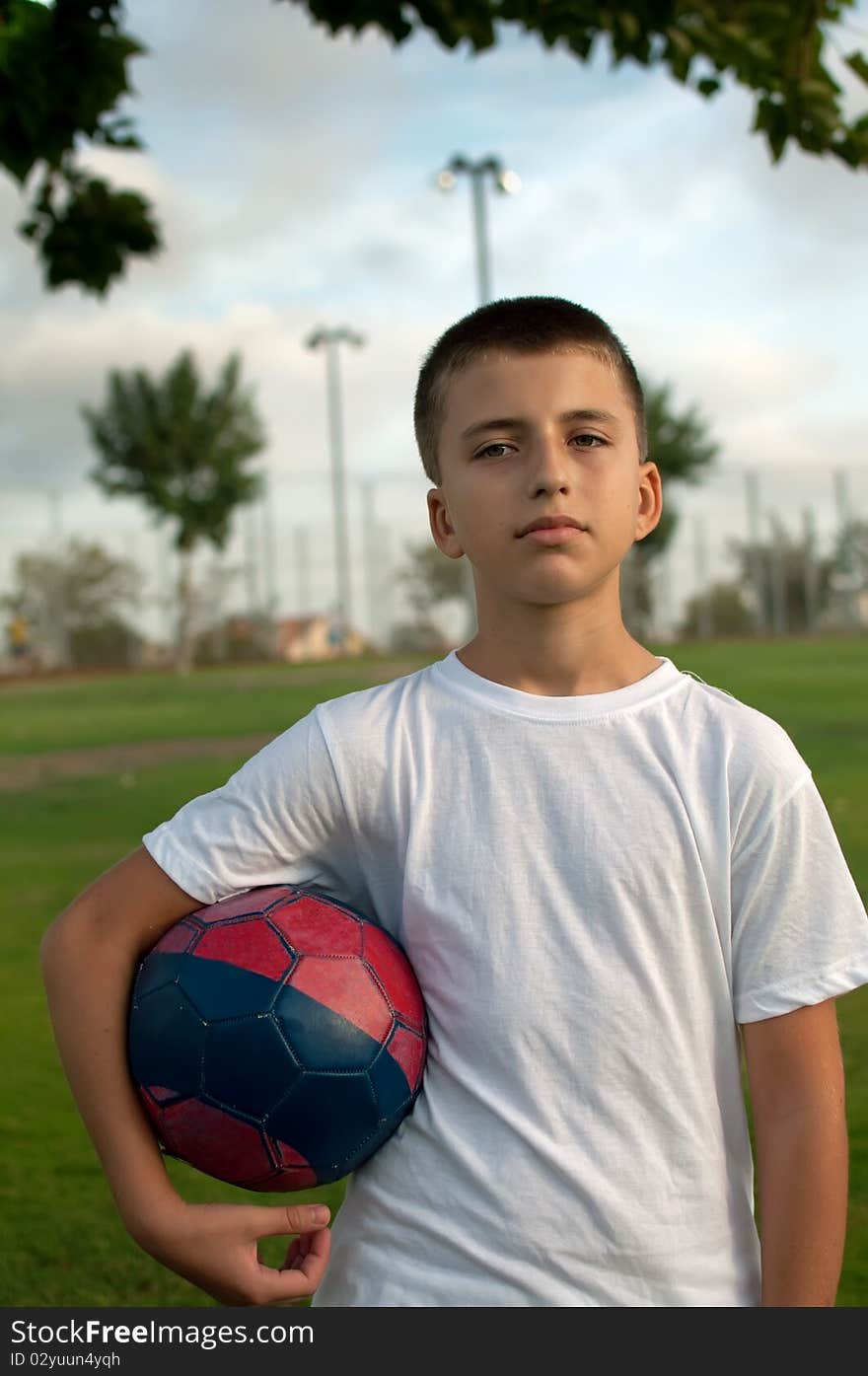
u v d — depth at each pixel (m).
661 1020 1.28
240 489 35.31
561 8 4.50
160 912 1.40
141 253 5.25
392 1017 1.34
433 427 1.43
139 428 34.47
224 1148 1.33
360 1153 1.34
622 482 1.37
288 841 1.39
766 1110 1.31
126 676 32.84
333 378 37.41
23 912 5.70
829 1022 1.33
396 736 1.39
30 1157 3.06
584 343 1.36
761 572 40.81
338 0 4.55
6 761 12.37
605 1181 1.25
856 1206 2.59
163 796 9.48
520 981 1.29
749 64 4.44
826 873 1.33
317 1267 1.34
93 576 37.03
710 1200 1.29
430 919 1.34
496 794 1.34
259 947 1.34
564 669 1.39
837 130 4.47
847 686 17.17
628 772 1.33
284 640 39.09
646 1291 1.24
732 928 1.32
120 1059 1.37
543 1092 1.27
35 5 3.96
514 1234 1.24
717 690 1.41
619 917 1.29
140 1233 1.31
